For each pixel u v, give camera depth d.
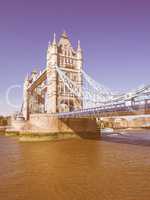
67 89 49.84
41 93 66.88
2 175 14.00
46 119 42.16
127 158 19.70
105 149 26.31
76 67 53.25
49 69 51.25
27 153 24.12
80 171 14.66
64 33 54.06
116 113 28.12
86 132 46.00
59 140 40.88
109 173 14.03
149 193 10.09
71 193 10.27
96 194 10.06
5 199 9.70
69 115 38.50
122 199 9.38
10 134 62.19
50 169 15.45
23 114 71.56
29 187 11.34
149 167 15.80
